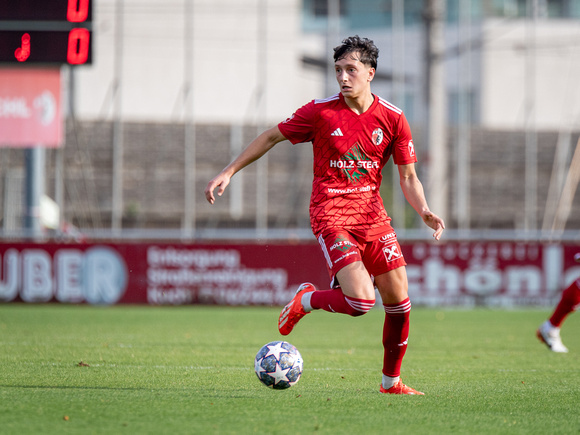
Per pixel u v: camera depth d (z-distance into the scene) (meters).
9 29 55.31
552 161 83.94
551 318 31.34
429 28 71.62
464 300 58.88
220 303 58.25
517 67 99.25
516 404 17.62
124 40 81.12
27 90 60.56
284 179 79.94
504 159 83.06
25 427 14.18
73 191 74.69
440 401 17.78
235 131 80.19
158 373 22.14
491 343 34.72
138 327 41.03
